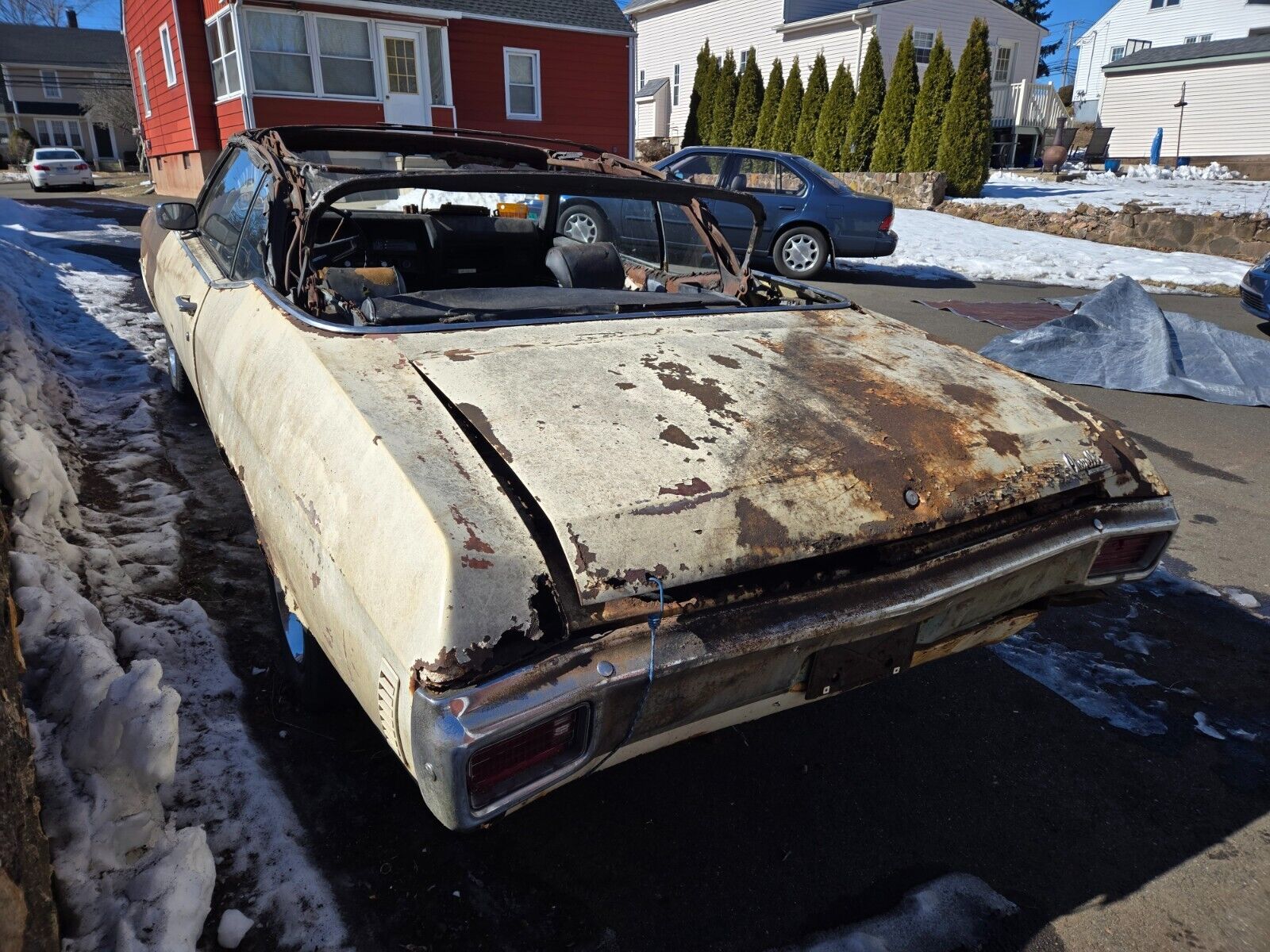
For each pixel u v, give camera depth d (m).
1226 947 1.83
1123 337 6.86
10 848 1.30
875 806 2.20
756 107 21.05
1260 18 26.25
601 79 18.42
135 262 8.73
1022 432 2.04
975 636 2.06
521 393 1.84
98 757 1.78
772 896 1.90
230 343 2.46
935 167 16.86
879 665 1.82
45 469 2.97
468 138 3.43
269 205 2.54
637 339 2.25
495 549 1.41
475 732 1.29
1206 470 4.68
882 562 1.75
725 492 1.63
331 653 1.73
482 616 1.35
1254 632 3.09
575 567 1.44
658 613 1.48
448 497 1.48
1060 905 1.92
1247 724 2.59
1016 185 19.94
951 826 2.14
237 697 2.35
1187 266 11.49
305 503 1.74
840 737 2.47
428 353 1.99
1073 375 6.37
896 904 1.90
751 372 2.11
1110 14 30.38
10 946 1.25
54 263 7.76
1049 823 2.17
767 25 24.00
